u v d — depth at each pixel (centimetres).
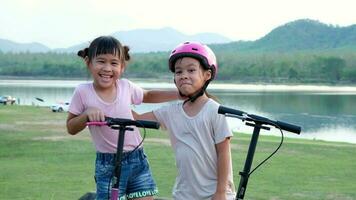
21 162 1352
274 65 14412
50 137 1933
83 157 1437
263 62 14562
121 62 435
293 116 4669
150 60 15412
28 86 10375
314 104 6141
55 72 16788
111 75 430
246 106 5684
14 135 2006
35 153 1520
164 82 12031
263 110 5244
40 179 1093
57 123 2589
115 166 383
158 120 427
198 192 406
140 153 450
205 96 416
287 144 1789
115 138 436
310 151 1612
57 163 1330
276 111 5169
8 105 4319
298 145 1762
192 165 405
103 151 441
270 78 14150
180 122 412
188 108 413
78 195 938
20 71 17062
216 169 407
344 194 1000
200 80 406
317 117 4600
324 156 1512
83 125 410
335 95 8156
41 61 17425
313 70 14125
